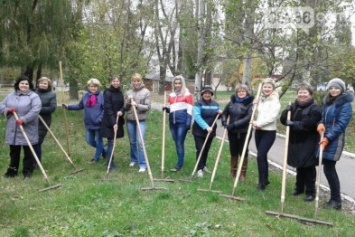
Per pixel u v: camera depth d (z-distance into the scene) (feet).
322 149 21.45
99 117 31.01
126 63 58.34
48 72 60.59
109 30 58.18
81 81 59.11
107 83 56.95
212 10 48.55
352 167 34.04
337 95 21.81
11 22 53.47
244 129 26.84
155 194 23.27
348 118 21.38
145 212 20.17
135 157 31.04
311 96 23.61
